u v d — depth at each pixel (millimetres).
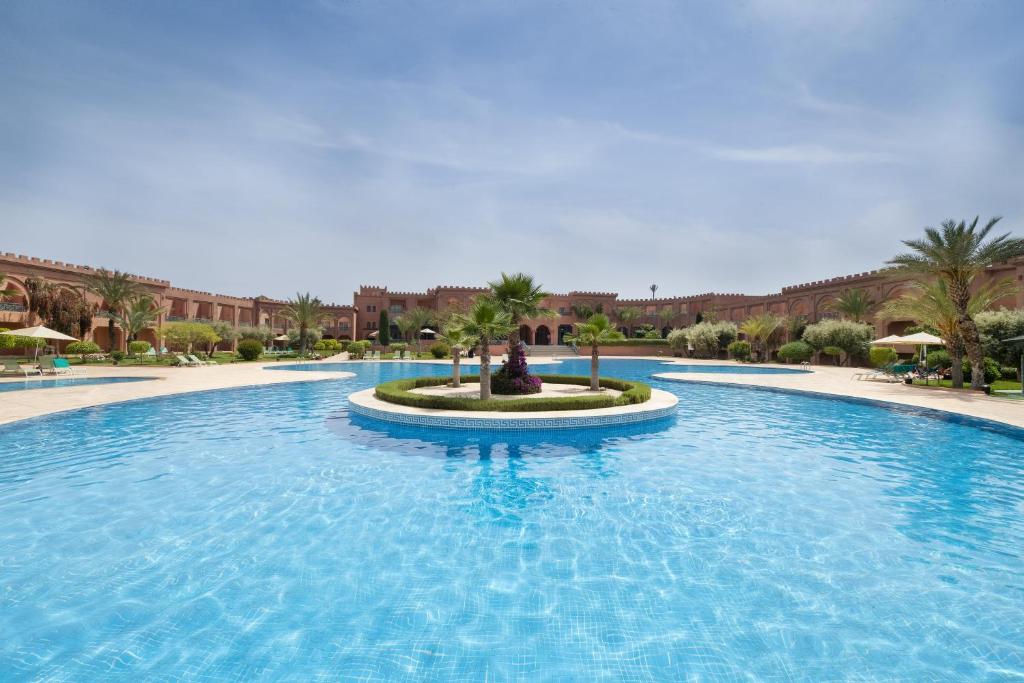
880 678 3291
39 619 3844
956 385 19219
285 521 5781
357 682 3221
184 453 8820
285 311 51906
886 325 36469
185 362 29875
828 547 5199
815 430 11320
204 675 3273
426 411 11656
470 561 4852
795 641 3668
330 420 12086
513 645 3609
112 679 3223
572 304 65438
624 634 3744
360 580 4469
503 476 7602
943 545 5262
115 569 4613
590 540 5340
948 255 18578
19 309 32219
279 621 3861
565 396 13344
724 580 4520
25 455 8586
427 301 66438
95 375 21906
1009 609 4086
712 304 63156
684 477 7613
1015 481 7449
